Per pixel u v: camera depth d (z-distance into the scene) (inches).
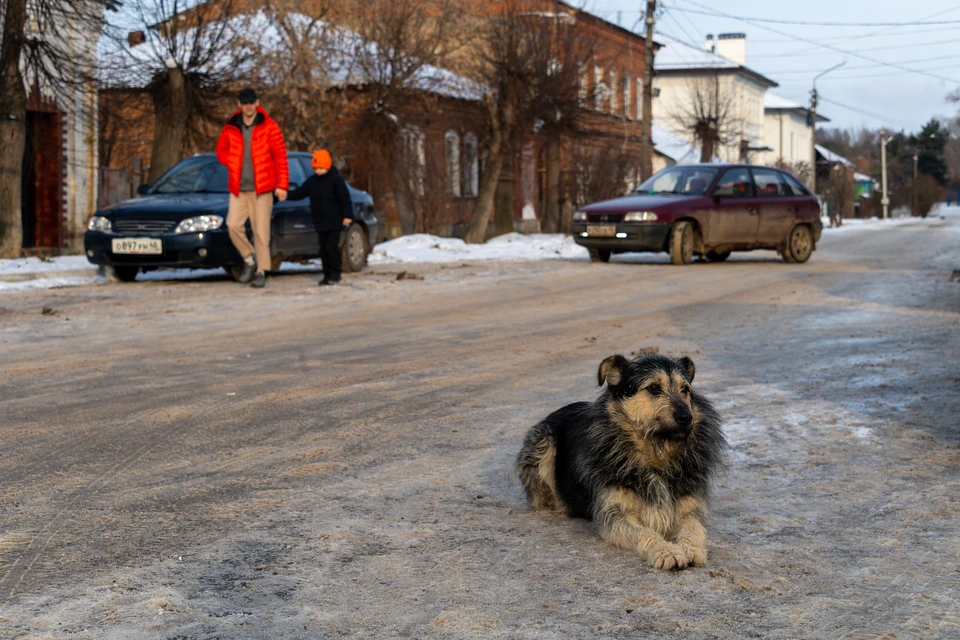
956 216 4375.0
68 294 579.2
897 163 6176.2
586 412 198.8
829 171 3663.9
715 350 412.5
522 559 177.8
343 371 363.3
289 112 1208.2
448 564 175.0
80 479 228.1
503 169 1453.0
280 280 677.9
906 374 353.7
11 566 172.2
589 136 1601.9
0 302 540.1
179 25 989.8
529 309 544.4
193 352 398.9
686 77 3129.9
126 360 379.9
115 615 150.5
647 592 161.6
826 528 196.2
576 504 198.1
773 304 568.7
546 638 143.3
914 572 171.3
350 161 1338.6
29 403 306.2
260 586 163.6
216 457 248.4
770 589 163.5
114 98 1051.3
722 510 208.8
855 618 151.3
